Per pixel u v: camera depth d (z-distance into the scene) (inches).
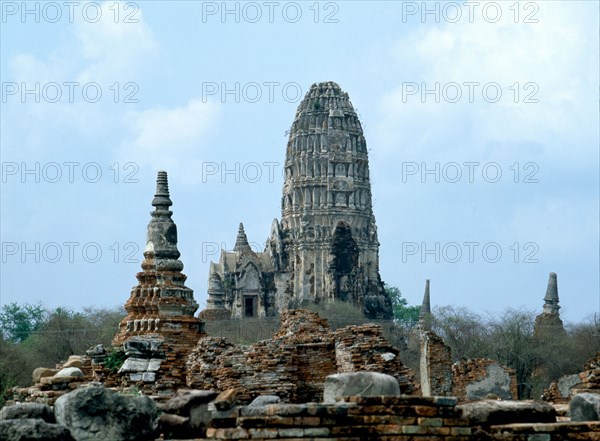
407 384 1720.0
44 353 5196.9
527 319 5590.6
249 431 961.5
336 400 1037.8
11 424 1009.5
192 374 1779.0
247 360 1766.7
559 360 4439.0
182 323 2306.8
